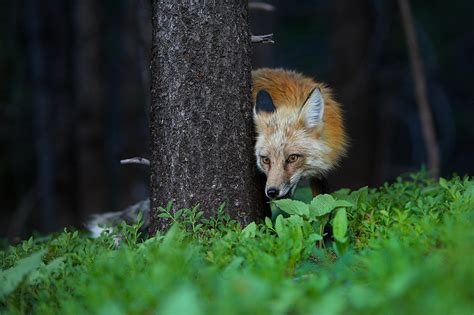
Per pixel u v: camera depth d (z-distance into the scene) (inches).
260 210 471.2
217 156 443.8
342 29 1245.7
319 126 488.1
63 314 300.0
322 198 409.7
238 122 452.4
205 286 300.0
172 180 443.5
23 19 1393.9
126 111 1214.3
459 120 1545.3
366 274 292.8
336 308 248.5
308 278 316.8
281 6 1596.9
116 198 1384.1
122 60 1294.3
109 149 1416.1
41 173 1261.1
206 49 441.1
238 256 344.8
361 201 439.2
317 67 1536.7
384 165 1344.7
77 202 1284.4
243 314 249.4
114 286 298.7
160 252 326.3
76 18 1190.3
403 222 365.4
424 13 1536.7
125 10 1182.3
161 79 446.0
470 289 248.2
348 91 1220.5
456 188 435.5
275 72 533.3
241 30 452.8
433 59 1412.4
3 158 1459.2
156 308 277.0
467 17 1530.5
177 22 440.1
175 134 442.3
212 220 419.8
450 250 296.0
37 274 345.4
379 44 1234.6
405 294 254.4
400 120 1627.7
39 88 1264.8
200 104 441.4
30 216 1416.1
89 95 1186.0
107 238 429.1
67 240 437.1
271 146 474.3
